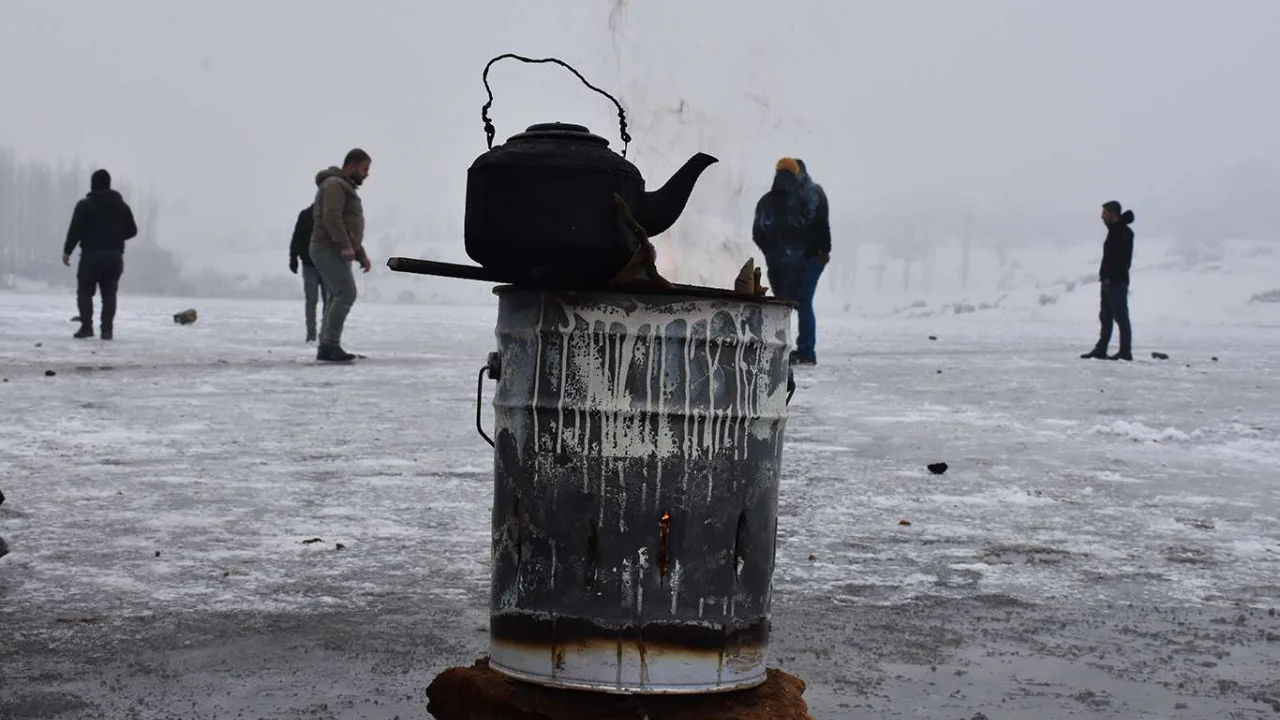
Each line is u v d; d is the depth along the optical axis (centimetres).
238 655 444
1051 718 403
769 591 346
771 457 344
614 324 329
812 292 1750
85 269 2014
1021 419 1198
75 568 559
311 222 2103
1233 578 598
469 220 336
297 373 1480
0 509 680
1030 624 511
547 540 333
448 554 604
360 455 891
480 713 344
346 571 568
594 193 329
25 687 406
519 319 338
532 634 336
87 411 1088
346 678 422
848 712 404
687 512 330
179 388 1285
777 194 1658
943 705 412
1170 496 812
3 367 1464
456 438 983
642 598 330
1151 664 461
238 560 582
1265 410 1312
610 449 329
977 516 730
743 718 335
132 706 391
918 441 1028
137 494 731
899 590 560
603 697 333
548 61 348
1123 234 2103
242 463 848
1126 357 2123
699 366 330
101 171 2012
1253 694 430
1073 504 776
